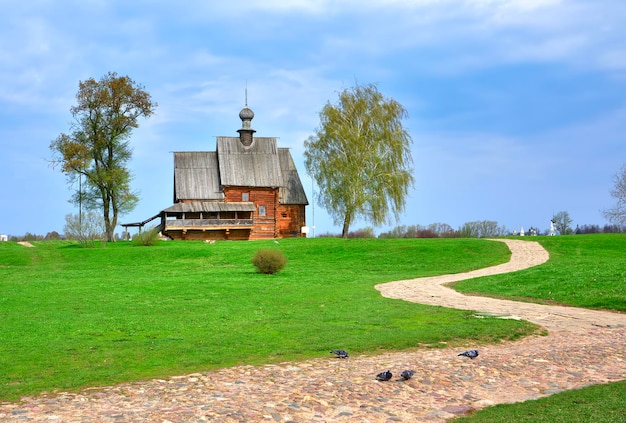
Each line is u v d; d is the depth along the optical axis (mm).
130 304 26453
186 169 86688
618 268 33844
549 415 10539
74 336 18828
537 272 35719
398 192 75062
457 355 15984
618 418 10258
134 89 76312
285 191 88062
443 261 50344
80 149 72375
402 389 12594
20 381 13469
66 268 49500
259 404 11438
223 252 57750
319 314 23500
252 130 88875
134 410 11141
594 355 16000
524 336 19391
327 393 12219
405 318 22672
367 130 76688
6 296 29062
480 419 10469
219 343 17672
